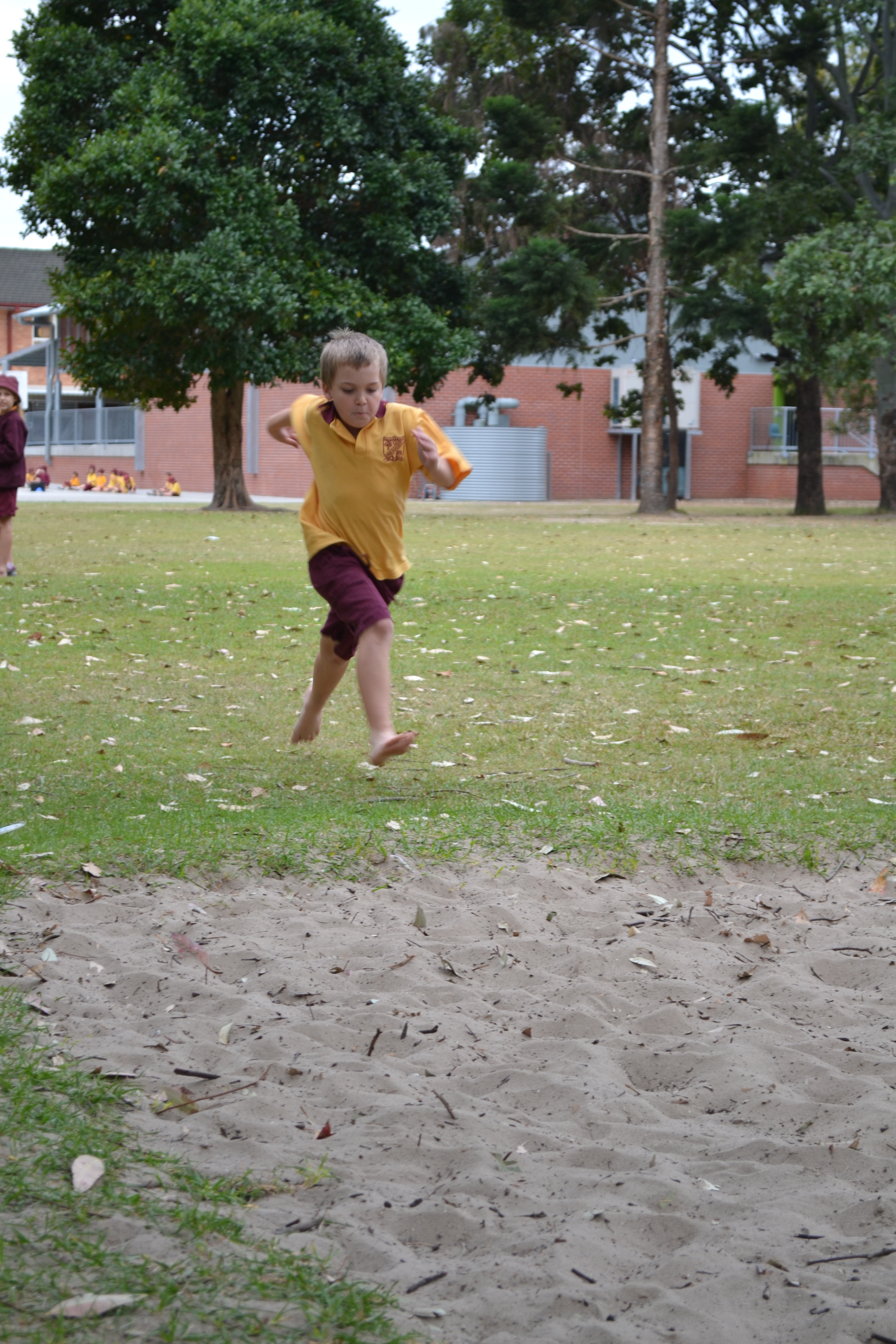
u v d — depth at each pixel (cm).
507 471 4284
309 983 347
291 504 3503
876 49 2945
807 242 2498
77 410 5647
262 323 2498
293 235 2534
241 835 462
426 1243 225
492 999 343
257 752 599
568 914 407
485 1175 245
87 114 2658
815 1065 300
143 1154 242
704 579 1372
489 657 868
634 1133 269
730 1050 307
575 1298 204
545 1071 298
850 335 2500
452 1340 193
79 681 757
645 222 3222
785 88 3042
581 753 604
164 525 2209
